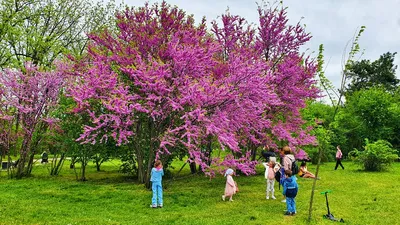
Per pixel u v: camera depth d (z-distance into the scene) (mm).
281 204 9945
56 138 16719
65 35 22719
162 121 12586
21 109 15352
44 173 19156
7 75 15773
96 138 14047
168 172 16219
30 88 15922
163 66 11266
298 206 9539
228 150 15914
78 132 14828
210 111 11586
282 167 9117
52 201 10211
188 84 11000
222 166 12164
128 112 10773
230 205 9867
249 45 17625
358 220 7934
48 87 16094
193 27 14516
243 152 16797
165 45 12633
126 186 13094
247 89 11328
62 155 17969
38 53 20703
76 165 25297
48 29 22094
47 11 21391
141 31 13258
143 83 11414
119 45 13195
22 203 9758
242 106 11766
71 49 22609
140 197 10906
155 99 11086
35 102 16062
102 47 14141
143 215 8594
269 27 17531
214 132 11281
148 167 12648
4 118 15672
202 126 11406
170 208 9461
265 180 15414
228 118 11750
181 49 11820
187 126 10969
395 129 31438
